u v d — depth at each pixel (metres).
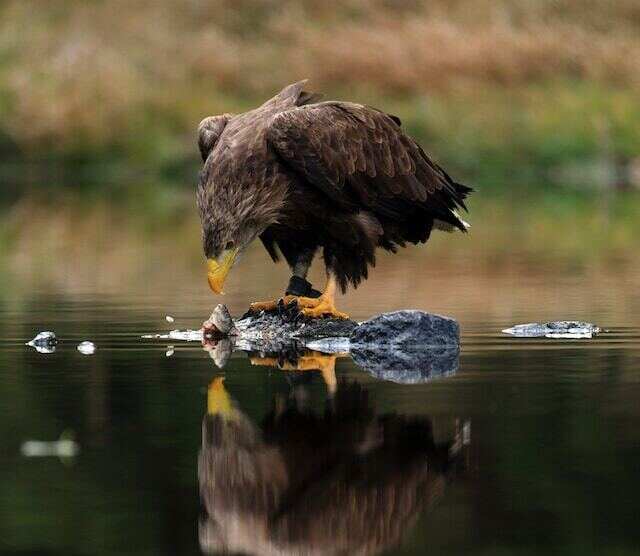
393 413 8.17
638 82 37.91
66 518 6.06
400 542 5.76
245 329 11.98
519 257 19.28
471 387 9.06
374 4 43.19
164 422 8.01
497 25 40.75
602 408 8.23
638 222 24.66
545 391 8.84
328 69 38.75
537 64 38.69
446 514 6.13
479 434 7.54
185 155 36.41
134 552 5.64
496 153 35.28
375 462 7.02
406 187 12.45
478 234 23.14
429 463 6.98
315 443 7.45
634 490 6.35
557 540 5.67
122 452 7.22
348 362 10.37
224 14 43.75
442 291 15.11
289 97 12.56
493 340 11.37
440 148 35.41
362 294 14.89
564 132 35.66
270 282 16.38
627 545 5.59
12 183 35.25
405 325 11.26
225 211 11.55
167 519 6.09
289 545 5.81
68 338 11.58
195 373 9.77
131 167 36.56
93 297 14.79
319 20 43.16
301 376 9.67
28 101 37.34
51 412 8.24
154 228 24.34
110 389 9.06
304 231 12.32
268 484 6.64
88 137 36.94
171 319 12.48
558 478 6.59
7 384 9.22
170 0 44.53
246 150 11.71
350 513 6.20
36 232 23.38
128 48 41.47
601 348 10.77
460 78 38.00
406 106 36.84
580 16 42.81
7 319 12.84
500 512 6.07
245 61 40.50
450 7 42.97
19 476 6.75
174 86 38.78
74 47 40.03
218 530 5.95
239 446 7.39
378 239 12.45
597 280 16.08
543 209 27.48
